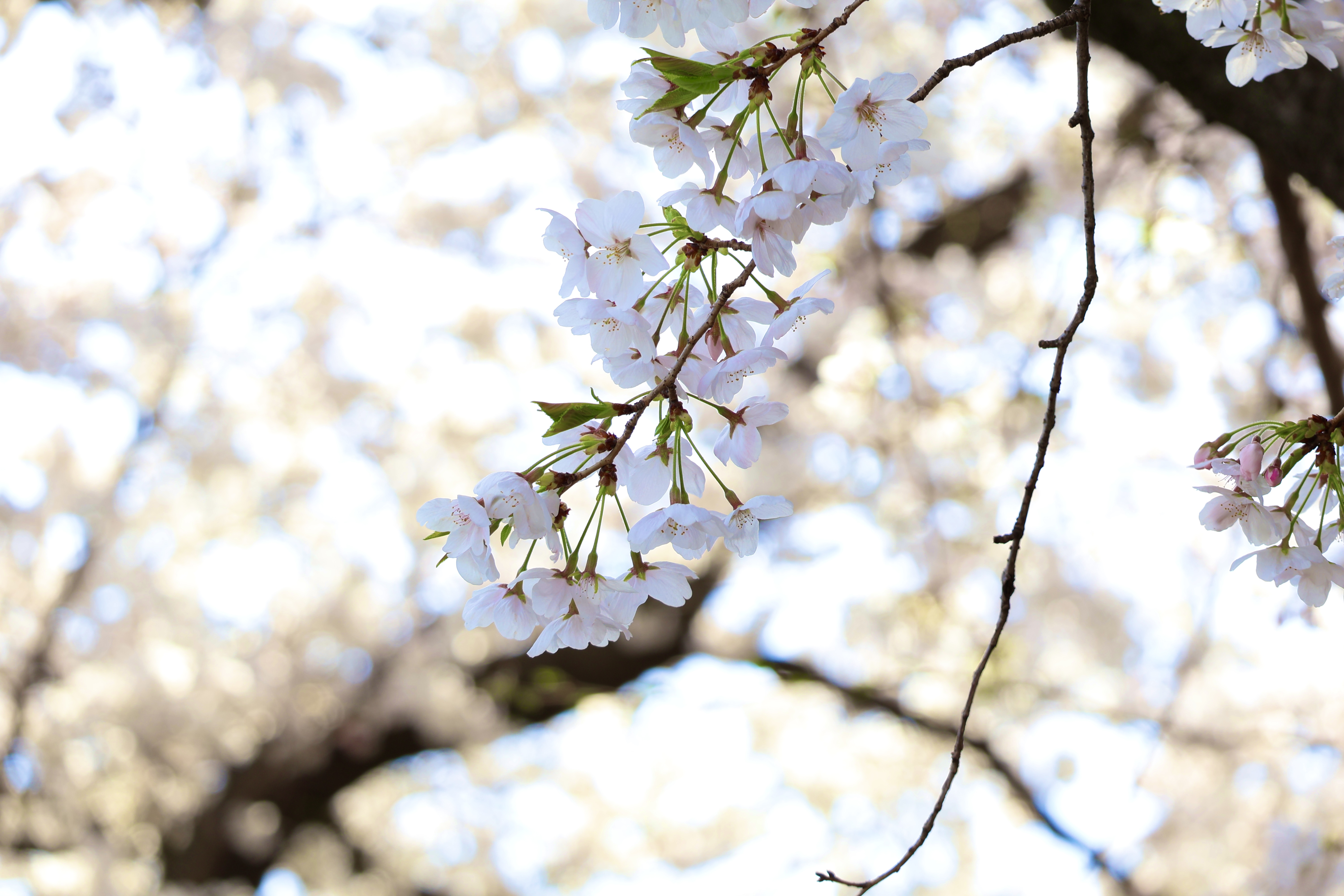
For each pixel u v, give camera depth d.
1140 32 1.99
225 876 5.70
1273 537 1.26
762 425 1.29
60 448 6.21
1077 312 1.19
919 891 6.70
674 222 1.18
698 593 5.54
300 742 5.74
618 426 1.72
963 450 5.24
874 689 5.94
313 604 6.07
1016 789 5.61
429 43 6.23
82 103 5.84
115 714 5.81
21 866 5.71
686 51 4.47
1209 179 4.25
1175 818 5.66
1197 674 5.52
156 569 6.08
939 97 5.02
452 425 6.44
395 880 6.52
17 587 6.00
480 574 1.12
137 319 6.05
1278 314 3.95
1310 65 1.92
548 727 6.36
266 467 6.31
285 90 6.05
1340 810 5.00
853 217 5.21
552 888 7.15
